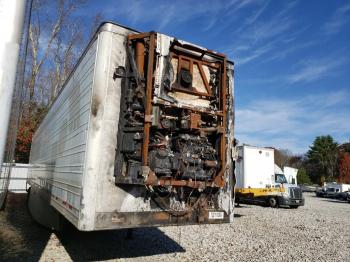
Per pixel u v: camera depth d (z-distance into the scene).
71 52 26.94
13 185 18.28
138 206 4.38
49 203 7.55
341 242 8.77
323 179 61.38
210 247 7.27
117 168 4.24
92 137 4.18
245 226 10.63
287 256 6.88
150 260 5.91
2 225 8.62
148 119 4.25
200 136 4.93
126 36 4.54
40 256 5.89
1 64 2.04
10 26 2.08
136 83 4.38
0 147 2.03
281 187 18.92
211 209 5.04
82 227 3.97
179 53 4.87
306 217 14.36
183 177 4.66
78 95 5.28
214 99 5.16
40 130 11.71
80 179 4.30
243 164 18.27
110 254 6.17
